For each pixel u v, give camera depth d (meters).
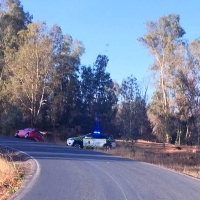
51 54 51.56
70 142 36.28
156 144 51.28
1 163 18.11
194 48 55.06
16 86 50.16
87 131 62.06
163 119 56.44
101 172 17.00
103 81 66.00
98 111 64.38
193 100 55.25
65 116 58.06
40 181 14.04
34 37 51.41
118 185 13.74
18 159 21.77
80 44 61.31
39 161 20.22
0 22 56.88
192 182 15.62
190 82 54.94
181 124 56.78
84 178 15.06
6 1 58.28
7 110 49.62
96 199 11.20
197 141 55.53
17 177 15.25
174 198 11.87
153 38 57.97
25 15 60.03
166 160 32.22
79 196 11.54
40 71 51.31
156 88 58.12
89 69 66.06
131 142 37.12
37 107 52.41
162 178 16.20
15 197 11.33
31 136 42.88
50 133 53.88
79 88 62.78
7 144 31.45
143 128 50.41
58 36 52.34
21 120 50.03
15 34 56.47
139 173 17.41
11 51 52.41
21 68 50.69
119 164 20.77
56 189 12.55
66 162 20.25
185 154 41.25
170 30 58.12
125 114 37.94
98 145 36.50
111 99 66.00
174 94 56.38
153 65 58.47
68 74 57.62
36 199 11.00
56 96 54.53
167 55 57.03
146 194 12.27
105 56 66.56
